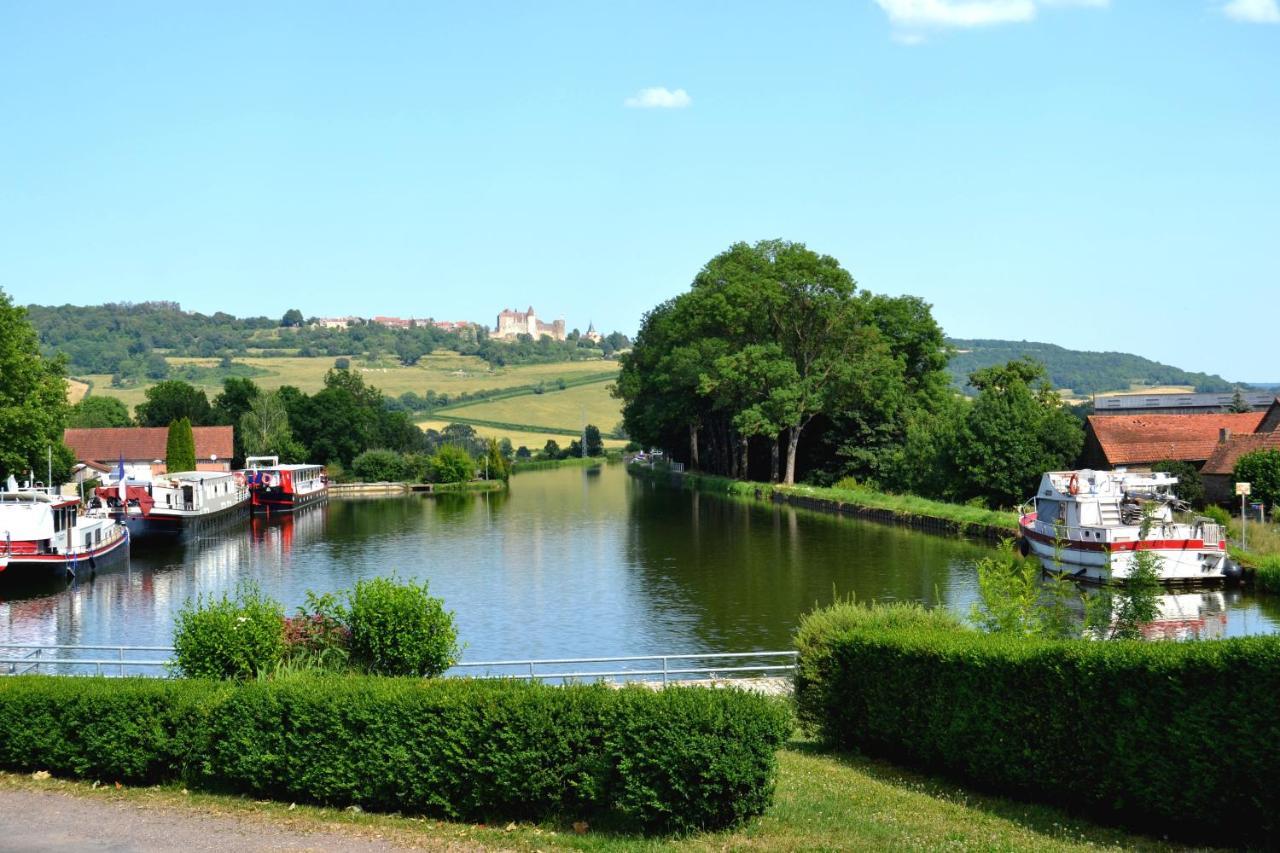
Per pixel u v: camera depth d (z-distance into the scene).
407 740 16.52
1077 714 15.97
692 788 15.41
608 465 183.50
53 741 18.38
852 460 99.50
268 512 93.25
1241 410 110.69
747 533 69.81
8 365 63.22
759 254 107.81
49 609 46.88
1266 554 46.97
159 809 16.86
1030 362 110.31
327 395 135.62
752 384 96.50
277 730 17.16
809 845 14.65
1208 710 14.37
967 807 16.59
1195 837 14.70
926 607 42.78
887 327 104.88
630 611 43.78
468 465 123.88
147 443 117.50
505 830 15.77
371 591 23.91
